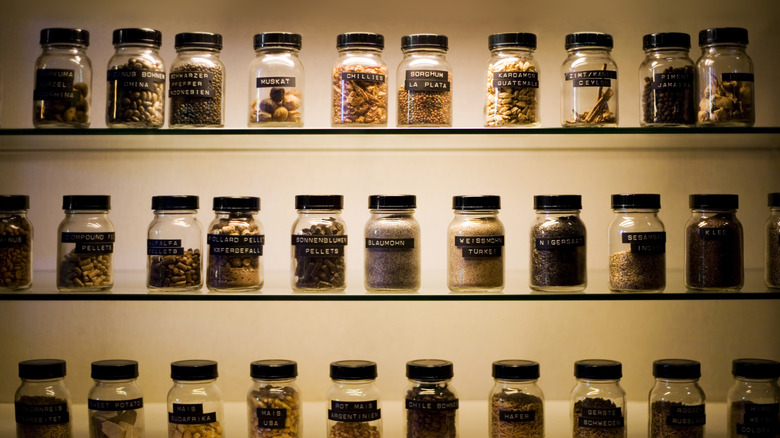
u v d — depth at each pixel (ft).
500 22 6.83
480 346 6.84
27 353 6.82
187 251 6.01
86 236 5.93
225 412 6.64
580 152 6.86
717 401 6.87
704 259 5.96
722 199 5.91
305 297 5.76
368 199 6.66
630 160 6.86
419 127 5.92
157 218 6.04
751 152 6.88
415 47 5.94
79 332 6.81
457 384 6.84
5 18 6.80
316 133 5.82
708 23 6.84
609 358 6.86
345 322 6.83
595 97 6.01
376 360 6.83
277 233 6.87
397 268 5.88
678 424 5.76
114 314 6.82
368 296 5.79
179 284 5.93
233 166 6.86
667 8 6.84
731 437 5.95
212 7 6.80
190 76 5.93
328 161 6.85
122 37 5.93
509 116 5.96
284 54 6.04
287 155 6.84
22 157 6.84
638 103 6.82
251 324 6.82
